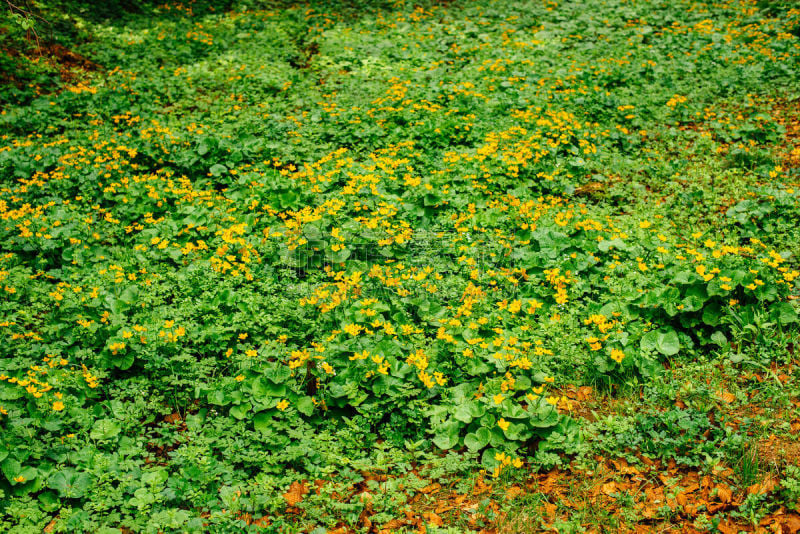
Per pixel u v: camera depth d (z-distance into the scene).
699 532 3.66
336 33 13.62
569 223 6.66
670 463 4.14
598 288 5.96
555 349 5.06
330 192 7.64
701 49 11.79
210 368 4.86
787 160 8.06
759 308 5.24
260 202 7.37
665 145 8.80
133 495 3.89
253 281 6.05
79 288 5.69
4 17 11.19
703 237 6.65
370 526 3.82
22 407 4.45
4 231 6.54
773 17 13.17
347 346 4.89
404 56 12.48
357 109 9.70
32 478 3.84
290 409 4.44
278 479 4.07
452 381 4.88
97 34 12.93
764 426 4.29
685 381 4.77
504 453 4.11
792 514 3.68
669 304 5.25
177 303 5.81
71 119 9.69
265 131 9.18
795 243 6.30
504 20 14.60
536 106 9.70
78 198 7.41
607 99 9.73
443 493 4.08
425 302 5.58
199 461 4.09
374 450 4.35
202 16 14.99
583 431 4.33
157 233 6.81
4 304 5.53
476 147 8.72
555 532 3.73
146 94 10.42
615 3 14.74
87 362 4.96
